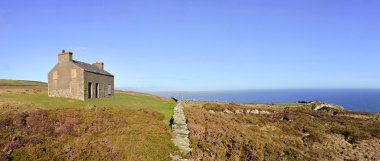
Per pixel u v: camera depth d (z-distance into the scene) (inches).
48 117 968.9
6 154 624.4
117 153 742.5
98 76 1828.2
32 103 1270.9
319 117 1859.0
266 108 2134.6
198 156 845.2
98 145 770.2
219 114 1649.9
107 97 1983.3
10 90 1979.6
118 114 1187.9
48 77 1694.1
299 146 1120.8
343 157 1020.5
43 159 636.7
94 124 980.6
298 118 1732.3
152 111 1392.7
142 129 1004.6
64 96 1652.3
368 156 1029.8
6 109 1045.2
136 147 801.6
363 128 1470.2
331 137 1279.5
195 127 1133.1
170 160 773.3
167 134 992.9
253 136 1151.6
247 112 1957.4
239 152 954.7
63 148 712.4
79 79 1608.0
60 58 1675.7
